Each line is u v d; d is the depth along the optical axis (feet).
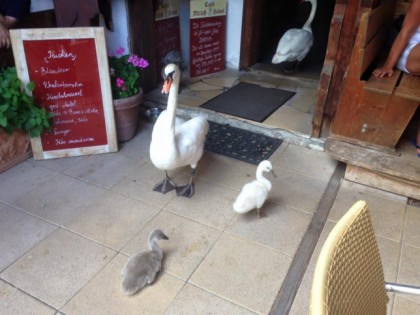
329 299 2.71
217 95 13.61
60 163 10.08
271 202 8.77
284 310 6.21
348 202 8.84
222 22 14.96
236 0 14.69
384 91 7.89
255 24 15.34
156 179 9.51
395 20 10.14
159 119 8.24
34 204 8.49
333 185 9.44
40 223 7.94
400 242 7.67
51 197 8.74
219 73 15.70
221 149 10.82
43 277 6.70
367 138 8.96
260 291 6.53
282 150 10.93
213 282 6.68
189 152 8.20
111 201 8.66
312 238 7.72
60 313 6.08
